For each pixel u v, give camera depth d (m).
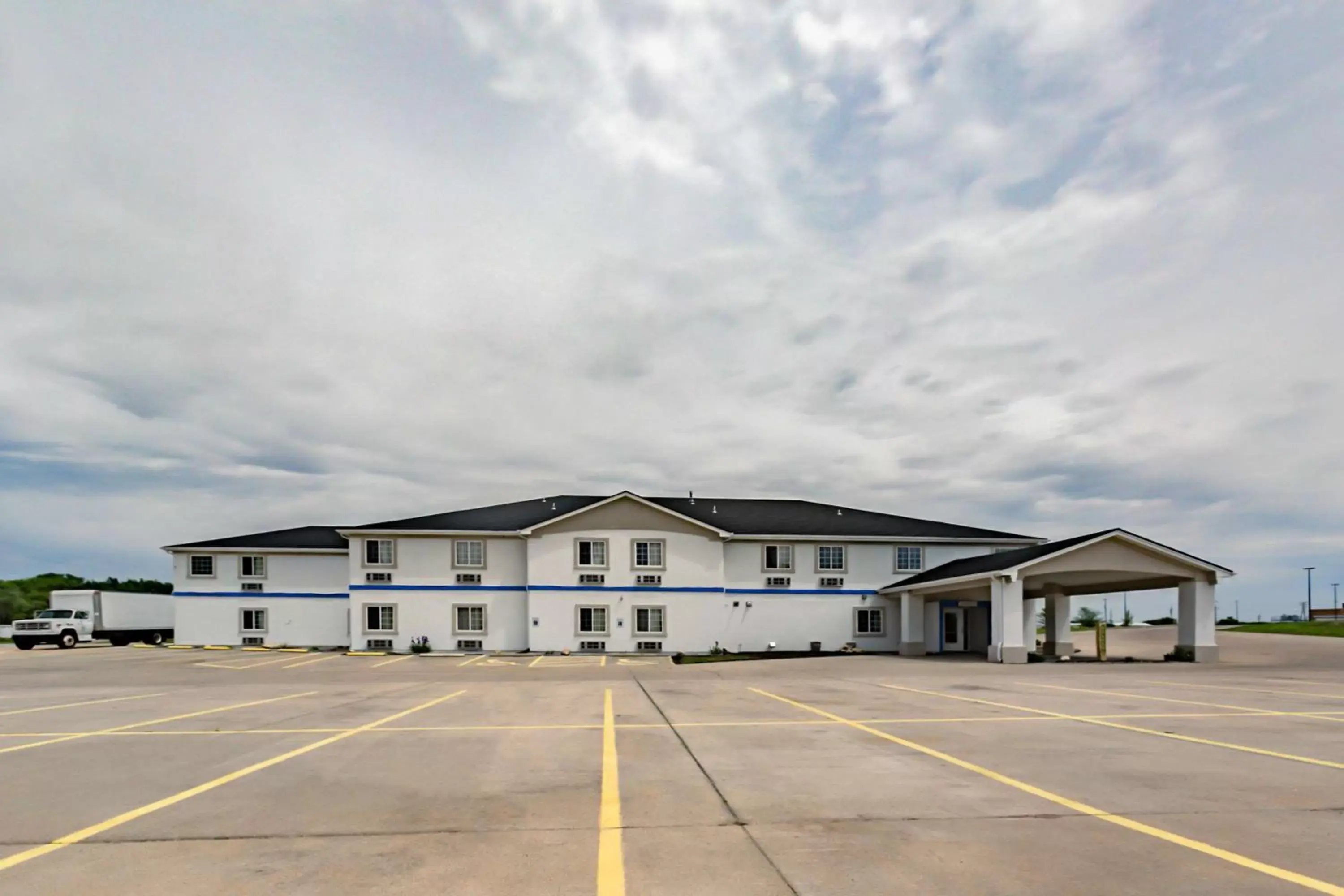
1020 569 25.02
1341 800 6.39
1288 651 30.91
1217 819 5.82
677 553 33.62
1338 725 10.58
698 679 19.58
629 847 5.25
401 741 9.57
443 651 33.25
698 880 4.62
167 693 16.36
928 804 6.30
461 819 5.96
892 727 10.55
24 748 9.20
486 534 33.66
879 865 4.85
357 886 4.56
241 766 8.06
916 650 31.58
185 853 5.18
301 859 5.05
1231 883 4.50
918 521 37.94
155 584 74.06
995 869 4.75
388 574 33.50
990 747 8.88
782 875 4.68
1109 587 29.88
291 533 39.56
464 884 4.57
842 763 7.99
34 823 5.92
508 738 9.78
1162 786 6.89
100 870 4.85
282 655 32.84
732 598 33.81
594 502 33.44
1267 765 7.81
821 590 34.22
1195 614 25.84
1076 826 5.66
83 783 7.27
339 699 14.86
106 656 32.00
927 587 29.70
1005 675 20.52
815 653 33.56
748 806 6.26
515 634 33.59
